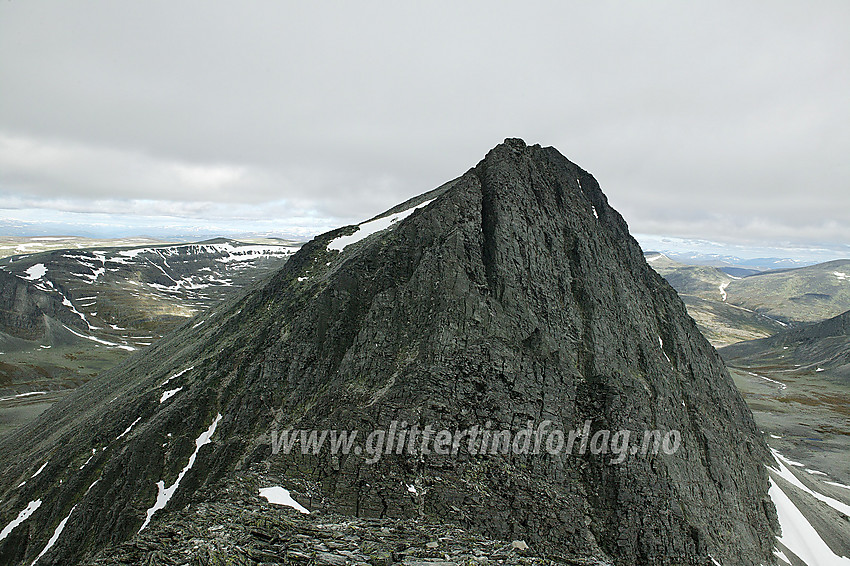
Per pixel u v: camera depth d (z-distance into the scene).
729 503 45.31
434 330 40.91
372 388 39.72
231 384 49.59
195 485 41.81
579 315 47.78
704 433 48.59
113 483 44.88
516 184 52.19
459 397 38.00
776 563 43.88
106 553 24.50
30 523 45.75
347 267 51.09
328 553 23.38
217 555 23.02
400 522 29.06
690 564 36.84
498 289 44.81
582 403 41.91
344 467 34.34
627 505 37.22
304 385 45.16
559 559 25.20
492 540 27.17
